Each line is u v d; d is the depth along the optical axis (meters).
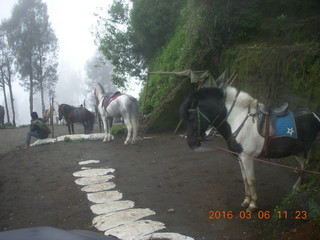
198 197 5.58
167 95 12.64
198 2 12.33
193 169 7.27
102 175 7.23
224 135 4.78
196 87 11.82
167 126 12.30
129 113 10.45
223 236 4.19
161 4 16.80
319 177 4.27
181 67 12.53
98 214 5.09
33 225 4.84
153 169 7.51
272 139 4.42
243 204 4.94
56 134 16.58
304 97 7.77
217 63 11.88
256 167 6.92
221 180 6.36
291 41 10.02
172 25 16.73
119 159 8.70
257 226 4.36
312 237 3.45
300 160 4.76
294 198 4.07
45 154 9.86
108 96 11.02
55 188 6.50
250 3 12.09
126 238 4.20
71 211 5.29
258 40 11.16
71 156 9.39
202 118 4.67
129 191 6.10
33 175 7.55
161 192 5.95
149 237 4.20
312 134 4.58
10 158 9.59
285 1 11.64
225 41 11.88
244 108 4.57
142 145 10.41
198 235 4.25
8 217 5.17
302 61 7.95
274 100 8.55
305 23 10.09
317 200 3.93
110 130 11.91
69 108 14.77
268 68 8.90
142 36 17.53
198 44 12.32
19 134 17.70
